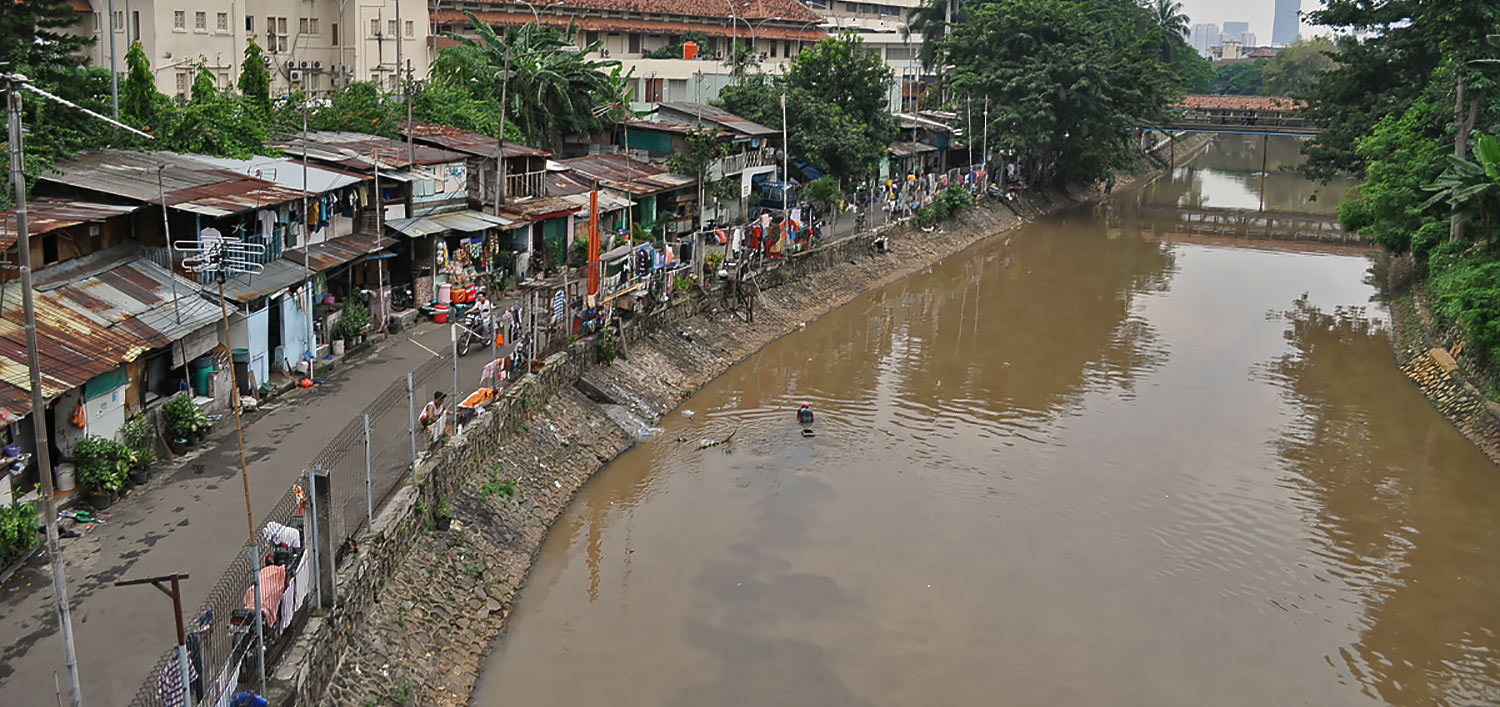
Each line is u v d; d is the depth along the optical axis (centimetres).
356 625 1931
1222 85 19412
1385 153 5544
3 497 1912
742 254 4588
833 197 5769
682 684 2108
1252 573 2641
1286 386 4103
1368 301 5578
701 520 2794
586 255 4303
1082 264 6431
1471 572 2670
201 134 3312
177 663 1401
